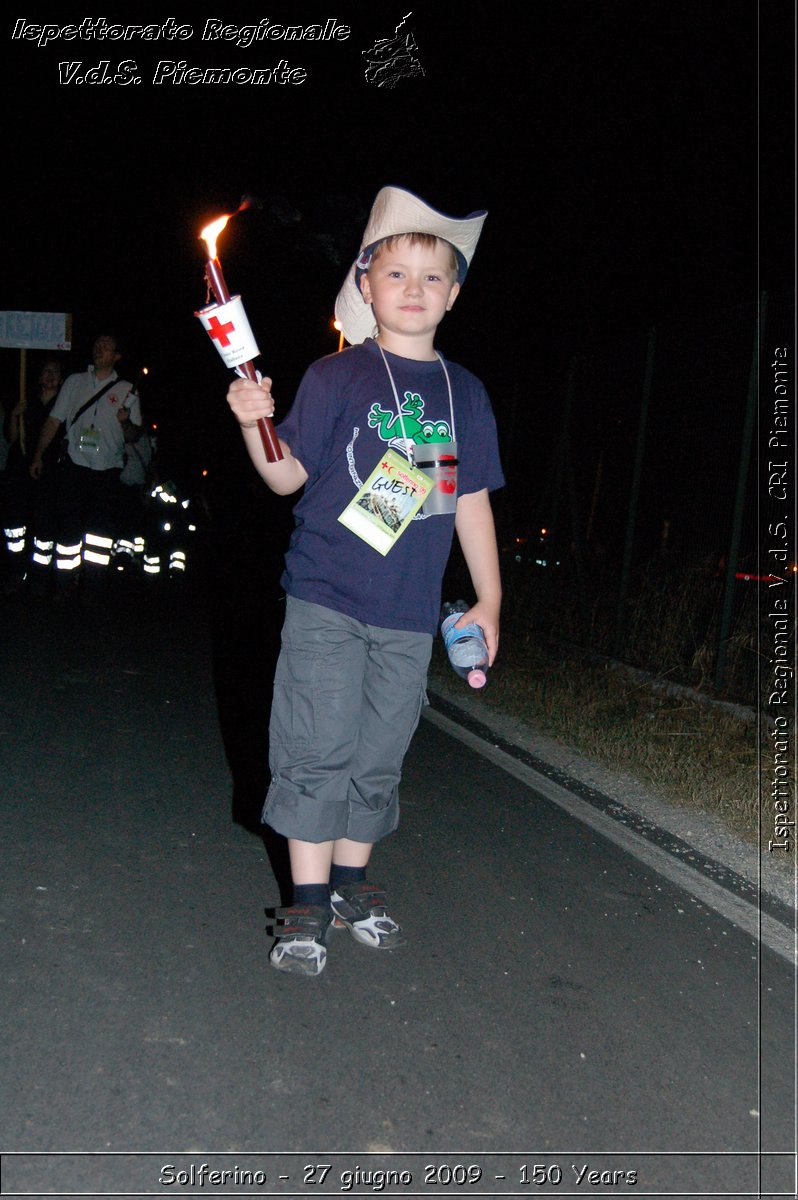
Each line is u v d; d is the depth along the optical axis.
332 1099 3.06
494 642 3.84
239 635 10.10
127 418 10.34
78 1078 3.06
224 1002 3.51
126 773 5.70
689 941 4.28
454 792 5.92
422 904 4.39
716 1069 3.39
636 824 5.65
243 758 6.16
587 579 11.22
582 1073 3.30
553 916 4.39
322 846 3.78
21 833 4.75
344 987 3.68
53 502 10.80
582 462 11.53
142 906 4.15
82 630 9.53
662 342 9.84
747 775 6.34
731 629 8.53
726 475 9.03
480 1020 3.54
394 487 3.63
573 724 7.41
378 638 3.75
